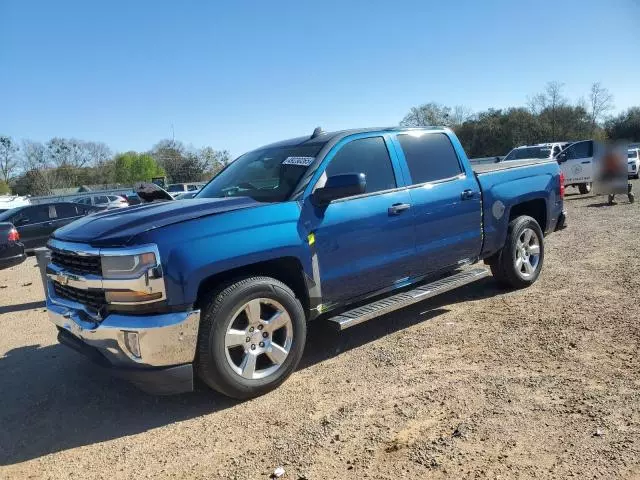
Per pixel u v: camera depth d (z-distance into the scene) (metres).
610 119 51.72
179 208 4.06
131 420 3.81
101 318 3.68
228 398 3.99
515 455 2.93
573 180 18.12
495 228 5.82
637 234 9.24
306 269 4.17
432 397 3.70
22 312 7.43
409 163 5.11
